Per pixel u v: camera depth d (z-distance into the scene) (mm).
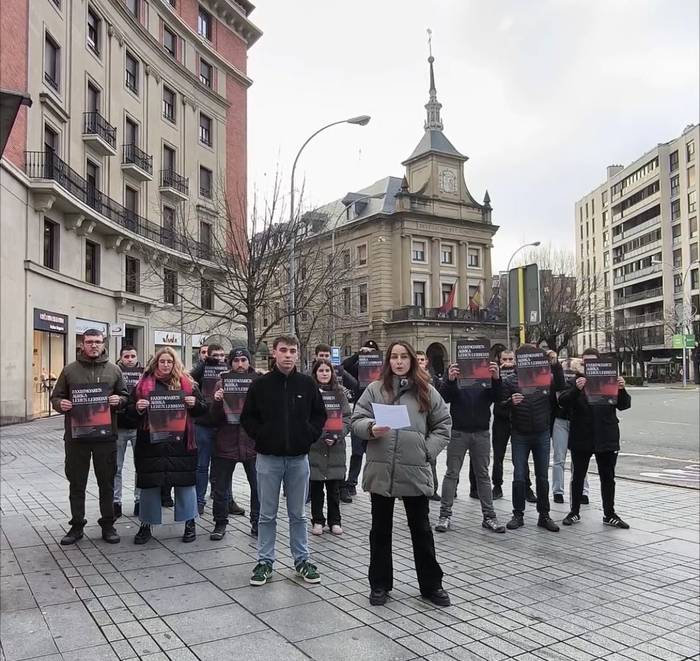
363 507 8102
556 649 3865
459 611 4465
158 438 5965
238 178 39594
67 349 23625
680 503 8289
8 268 19172
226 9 38031
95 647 3811
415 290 53594
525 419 6945
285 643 3885
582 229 100625
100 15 26906
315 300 32250
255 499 6512
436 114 56781
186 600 4602
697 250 70688
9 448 13734
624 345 73812
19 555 5734
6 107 3750
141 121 30578
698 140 70125
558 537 6574
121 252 28469
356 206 56188
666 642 3996
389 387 4832
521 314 10461
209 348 7977
